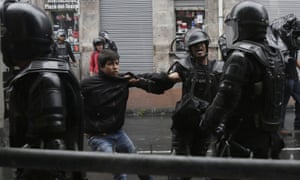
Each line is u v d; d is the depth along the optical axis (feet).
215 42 62.54
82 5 63.41
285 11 63.41
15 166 7.04
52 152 6.91
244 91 12.73
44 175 10.02
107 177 23.67
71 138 10.85
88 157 6.75
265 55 12.65
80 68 63.31
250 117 12.78
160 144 32.40
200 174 6.41
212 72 17.04
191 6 63.31
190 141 17.24
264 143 12.86
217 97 12.62
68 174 10.23
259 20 13.00
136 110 48.73
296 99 36.37
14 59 10.79
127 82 16.75
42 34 10.68
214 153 13.56
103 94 16.43
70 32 63.62
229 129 13.03
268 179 6.23
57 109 10.05
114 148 16.76
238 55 12.50
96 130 16.52
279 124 13.01
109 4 64.28
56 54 11.54
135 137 35.42
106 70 16.48
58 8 63.21
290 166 6.16
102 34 52.95
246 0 13.99
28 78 10.42
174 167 6.48
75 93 10.71
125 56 64.69
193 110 16.63
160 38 63.46
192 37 17.12
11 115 10.71
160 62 63.52
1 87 9.48
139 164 6.58
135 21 64.28
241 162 6.30
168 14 63.21
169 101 51.67
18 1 11.18
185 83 17.07
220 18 62.23
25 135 10.77
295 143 31.37
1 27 10.51
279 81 12.81
